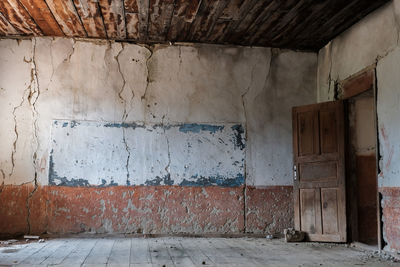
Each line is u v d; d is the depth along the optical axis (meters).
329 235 6.05
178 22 6.09
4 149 6.36
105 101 6.68
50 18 5.93
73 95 6.61
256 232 6.79
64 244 5.64
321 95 7.11
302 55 7.28
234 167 6.87
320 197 6.23
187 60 6.97
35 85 6.54
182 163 6.75
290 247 5.63
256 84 7.10
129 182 6.59
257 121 7.02
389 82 5.18
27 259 4.43
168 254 4.87
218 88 6.99
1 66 6.50
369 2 5.32
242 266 4.17
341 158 6.09
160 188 6.65
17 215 6.29
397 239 4.91
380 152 5.33
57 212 6.37
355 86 6.02
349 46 6.24
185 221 6.65
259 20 5.98
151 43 6.91
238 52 7.12
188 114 6.87
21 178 6.34
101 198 6.49
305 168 6.44
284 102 7.13
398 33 5.04
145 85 6.82
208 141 6.86
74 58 6.68
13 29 6.34
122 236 6.45
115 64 6.78
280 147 7.02
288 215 6.90
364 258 4.77
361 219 6.08
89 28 6.33
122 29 6.37
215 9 5.59
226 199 6.79
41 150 6.44
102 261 4.34
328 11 5.62
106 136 6.62
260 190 6.89
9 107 6.45
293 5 5.43
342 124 6.16
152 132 6.74
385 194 5.18
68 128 6.54
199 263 4.30
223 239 6.43
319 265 4.29
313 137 6.42
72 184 6.45
